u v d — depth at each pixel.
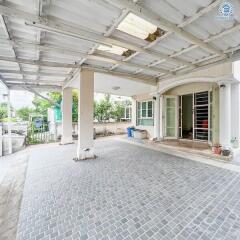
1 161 5.52
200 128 7.97
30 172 4.34
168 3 2.54
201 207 2.64
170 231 2.12
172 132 8.89
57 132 9.78
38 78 7.05
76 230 2.16
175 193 3.11
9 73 5.90
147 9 2.64
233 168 4.47
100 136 11.87
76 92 11.91
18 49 3.98
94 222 2.31
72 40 3.63
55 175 4.11
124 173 4.19
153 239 1.99
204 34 3.45
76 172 4.30
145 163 5.02
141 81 7.00
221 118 5.82
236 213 2.47
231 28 3.21
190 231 2.12
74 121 11.58
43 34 3.38
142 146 7.73
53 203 2.82
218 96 6.61
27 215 2.50
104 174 4.13
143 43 3.80
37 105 15.62
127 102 15.77
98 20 2.92
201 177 3.87
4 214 2.58
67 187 3.43
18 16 2.56
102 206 2.71
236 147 5.98
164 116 8.68
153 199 2.91
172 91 8.86
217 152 5.67
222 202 2.79
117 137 11.09
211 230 2.13
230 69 5.41
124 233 2.09
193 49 4.22
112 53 4.43
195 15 2.78
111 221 2.33
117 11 2.69
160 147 7.35
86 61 5.03
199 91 7.67
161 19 2.81
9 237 2.08
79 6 2.56
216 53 4.21
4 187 3.54
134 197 2.98
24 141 7.97
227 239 1.98
